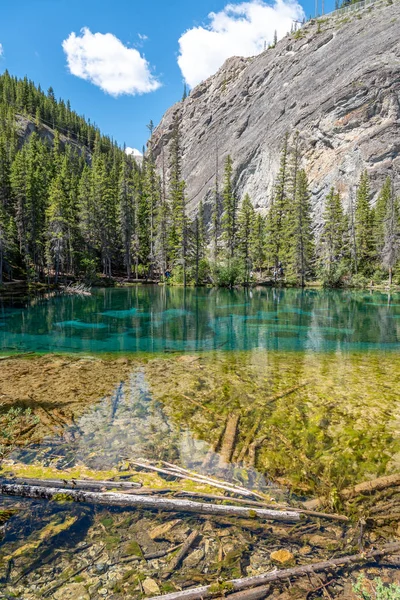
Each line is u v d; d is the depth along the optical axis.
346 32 82.88
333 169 63.12
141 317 25.55
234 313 27.64
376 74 61.97
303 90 79.31
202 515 4.71
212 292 45.16
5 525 4.47
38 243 48.06
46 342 17.19
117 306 31.69
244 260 54.19
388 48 65.12
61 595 3.56
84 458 6.20
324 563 3.88
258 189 78.00
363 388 10.12
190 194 94.44
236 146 90.94
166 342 17.30
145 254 62.34
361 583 3.52
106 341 17.48
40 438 6.99
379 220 49.12
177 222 57.78
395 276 47.25
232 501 4.96
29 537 4.30
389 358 14.18
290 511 4.72
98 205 55.62
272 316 26.20
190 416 8.09
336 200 50.12
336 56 78.62
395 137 56.31
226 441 6.84
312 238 52.34
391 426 7.49
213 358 14.04
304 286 51.88
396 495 5.10
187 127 131.38
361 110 62.44
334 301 35.75
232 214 59.03
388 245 44.25
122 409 8.50
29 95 122.38
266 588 3.58
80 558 4.02
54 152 84.06
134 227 60.03
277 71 97.81
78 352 15.03
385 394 9.57
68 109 144.75
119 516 4.67
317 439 6.92
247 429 7.39
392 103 59.09
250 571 3.81
